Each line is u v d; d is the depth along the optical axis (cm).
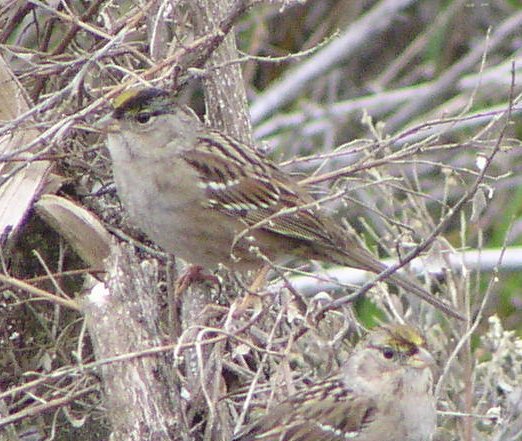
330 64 1744
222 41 1184
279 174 1198
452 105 1689
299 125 1686
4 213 1099
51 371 1137
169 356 1045
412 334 1073
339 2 1783
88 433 1156
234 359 1112
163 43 1186
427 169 1677
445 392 1188
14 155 1066
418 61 1844
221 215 1166
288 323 1120
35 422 1193
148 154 1143
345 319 1120
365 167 1173
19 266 1170
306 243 1200
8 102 1154
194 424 1067
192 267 1173
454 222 1659
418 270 1301
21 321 1160
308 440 1039
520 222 1666
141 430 985
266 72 1766
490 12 1825
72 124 1098
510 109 1018
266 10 1697
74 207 1102
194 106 1541
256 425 1036
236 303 1082
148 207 1151
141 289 1055
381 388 1060
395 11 1770
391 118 1716
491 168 1698
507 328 1570
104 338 1016
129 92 1134
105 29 1216
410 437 1065
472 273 1519
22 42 1367
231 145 1188
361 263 1199
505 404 1212
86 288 1095
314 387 1065
